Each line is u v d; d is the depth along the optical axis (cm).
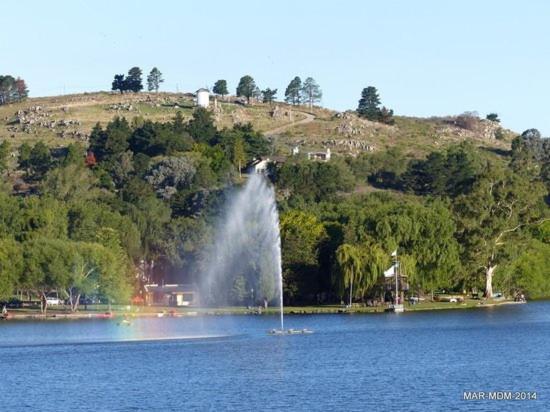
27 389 19050
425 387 18288
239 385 18950
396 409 16475
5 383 19738
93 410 16975
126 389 18825
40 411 17000
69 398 18075
